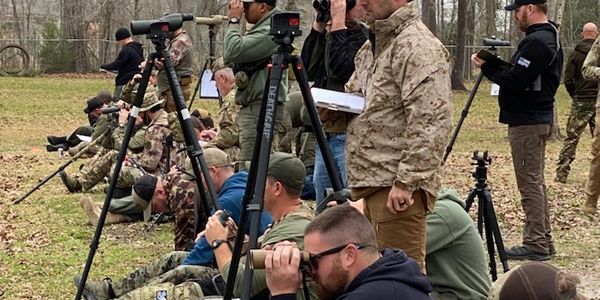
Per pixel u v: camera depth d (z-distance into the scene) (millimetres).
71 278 7035
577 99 11492
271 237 4309
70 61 45438
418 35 4324
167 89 9695
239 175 6055
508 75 7004
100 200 10422
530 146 7207
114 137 10609
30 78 40594
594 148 9133
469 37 44812
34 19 51281
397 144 4395
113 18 47688
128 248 8055
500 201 10469
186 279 5129
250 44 6965
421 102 4227
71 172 12805
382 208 4410
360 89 4703
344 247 3248
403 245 4359
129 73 15258
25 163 14000
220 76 8719
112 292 5570
